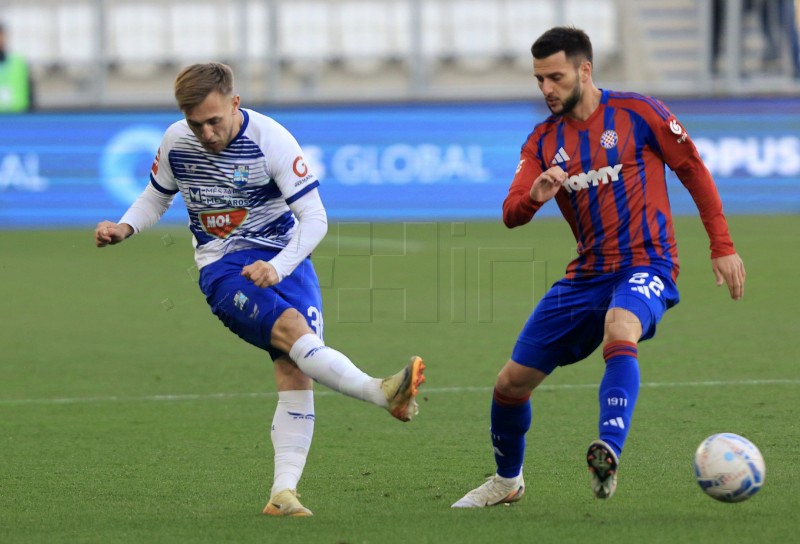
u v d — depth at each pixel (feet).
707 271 148.05
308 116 198.90
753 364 92.02
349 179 199.62
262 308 50.16
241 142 50.16
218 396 84.89
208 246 52.31
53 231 199.31
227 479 60.03
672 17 256.52
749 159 197.88
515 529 46.80
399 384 46.60
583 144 52.31
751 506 50.80
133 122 200.13
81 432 73.26
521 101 197.77
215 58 261.24
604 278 52.06
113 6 268.00
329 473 61.00
